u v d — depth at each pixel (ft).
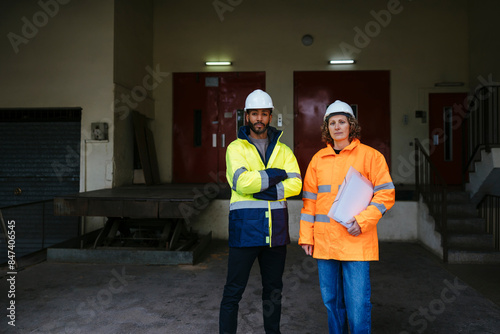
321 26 23.39
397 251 16.06
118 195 14.40
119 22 19.08
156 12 23.98
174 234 15.11
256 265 14.03
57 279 12.16
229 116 23.70
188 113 23.84
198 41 23.77
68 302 10.09
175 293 10.85
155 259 14.06
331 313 6.91
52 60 18.80
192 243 17.02
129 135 20.40
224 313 6.89
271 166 7.23
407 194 18.53
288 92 23.43
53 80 18.78
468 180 17.71
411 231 17.81
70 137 18.90
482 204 17.16
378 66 23.15
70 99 18.67
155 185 21.20
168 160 23.79
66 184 18.90
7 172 19.21
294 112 23.45
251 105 7.20
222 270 13.29
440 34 22.93
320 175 7.05
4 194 19.16
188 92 23.88
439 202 17.42
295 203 18.26
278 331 7.23
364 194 6.49
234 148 7.17
